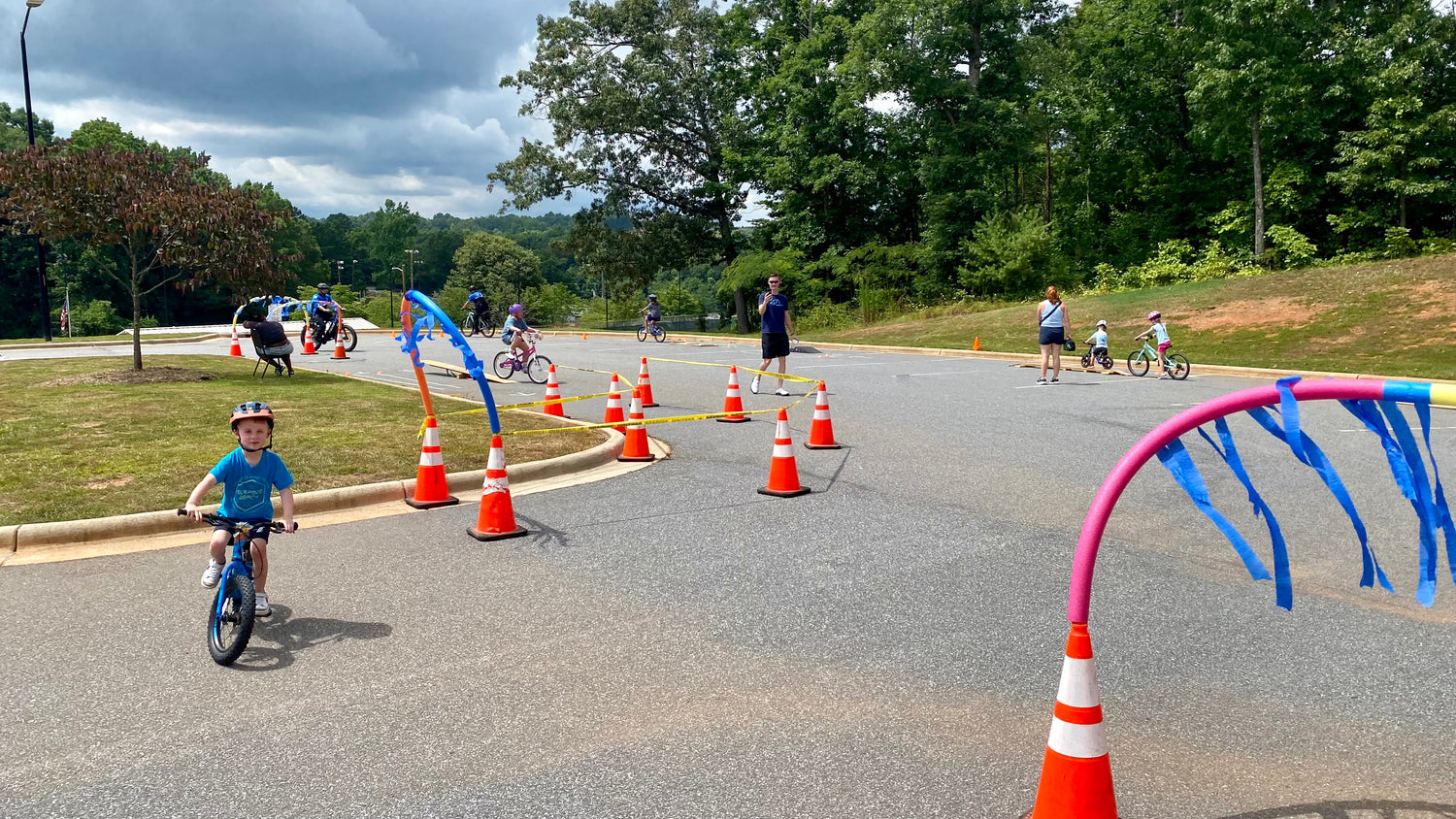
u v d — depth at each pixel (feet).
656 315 114.52
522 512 25.95
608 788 11.57
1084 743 9.81
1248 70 114.62
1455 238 119.24
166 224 52.60
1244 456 32.76
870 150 144.87
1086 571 9.79
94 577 20.06
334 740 12.85
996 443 35.86
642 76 147.84
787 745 12.69
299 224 445.37
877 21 127.03
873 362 75.56
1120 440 36.58
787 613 17.94
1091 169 161.17
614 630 17.10
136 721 13.44
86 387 50.24
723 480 30.07
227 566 16.29
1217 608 18.10
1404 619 17.48
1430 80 119.65
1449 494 26.48
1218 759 12.32
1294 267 117.91
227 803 11.25
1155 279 117.91
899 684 14.70
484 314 117.39
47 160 51.44
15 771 12.03
